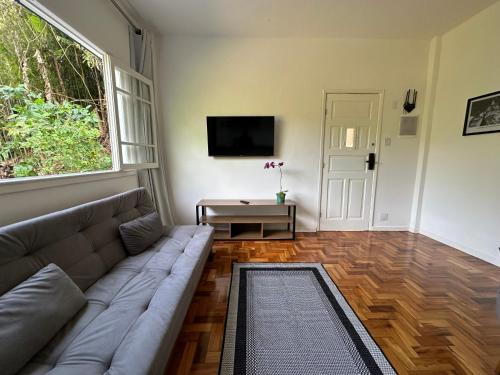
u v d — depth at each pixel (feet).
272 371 3.79
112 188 7.22
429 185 10.21
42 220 3.72
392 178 10.69
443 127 9.50
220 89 10.02
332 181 10.71
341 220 10.90
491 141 7.67
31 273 3.28
